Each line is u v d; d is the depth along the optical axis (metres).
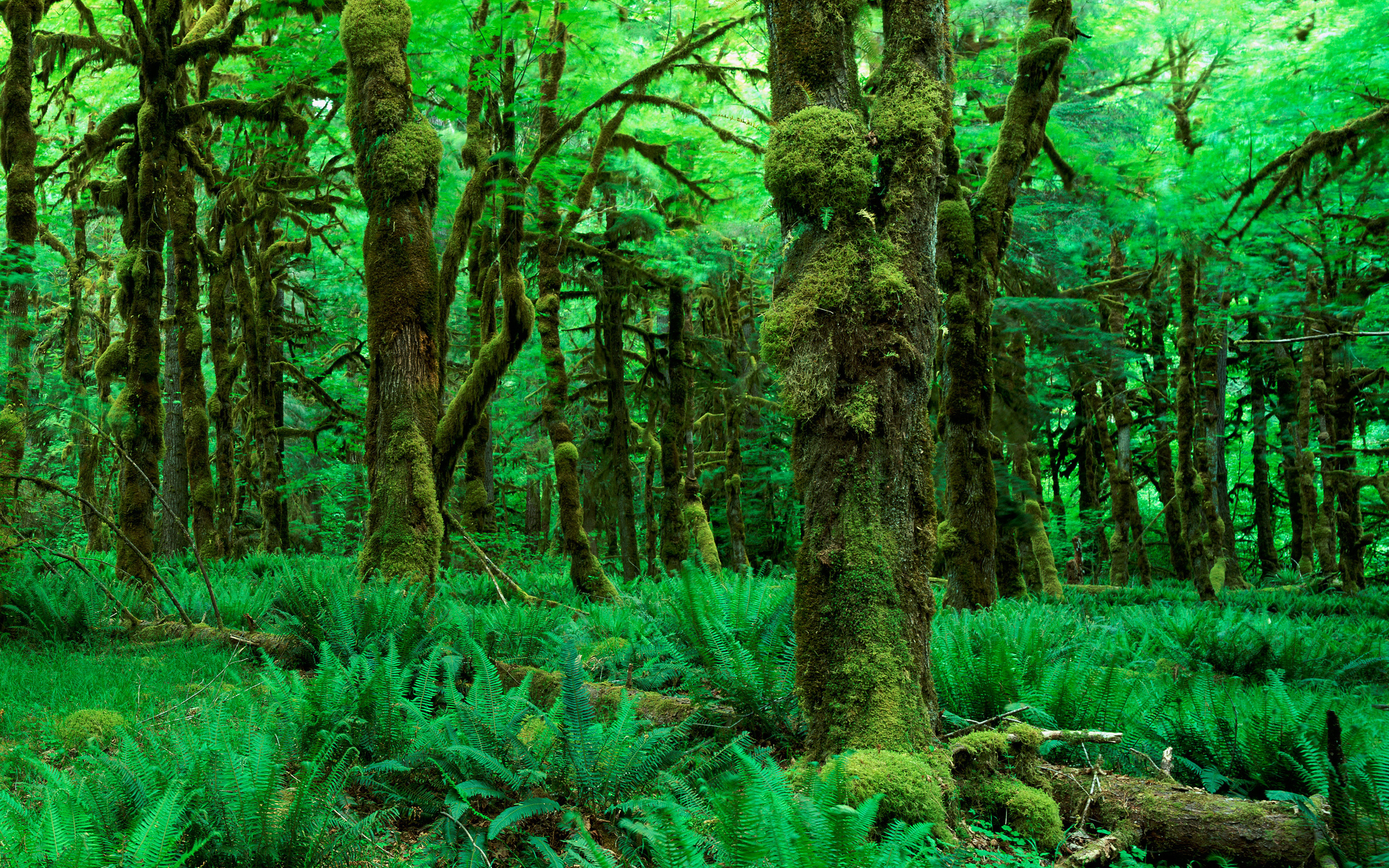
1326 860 3.45
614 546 24.03
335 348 20.22
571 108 12.85
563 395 12.40
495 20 10.19
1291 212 11.01
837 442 4.11
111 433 10.45
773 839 2.81
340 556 19.47
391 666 4.62
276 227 20.30
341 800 3.85
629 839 3.78
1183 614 9.42
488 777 4.15
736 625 5.24
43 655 6.87
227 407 17.31
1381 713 5.16
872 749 3.75
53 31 15.93
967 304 9.79
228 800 3.36
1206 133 11.98
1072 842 3.72
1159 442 22.05
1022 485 10.76
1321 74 10.41
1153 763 4.31
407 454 8.84
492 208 12.53
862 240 4.19
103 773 3.57
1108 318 18.59
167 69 10.65
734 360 20.02
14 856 2.80
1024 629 6.30
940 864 3.20
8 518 8.59
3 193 16.73
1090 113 13.91
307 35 10.94
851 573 4.00
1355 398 18.66
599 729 4.12
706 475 23.89
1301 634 8.15
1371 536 16.89
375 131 9.02
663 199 16.02
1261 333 19.47
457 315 19.89
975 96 14.36
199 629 7.59
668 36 12.59
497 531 16.84
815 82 4.41
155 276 10.27
